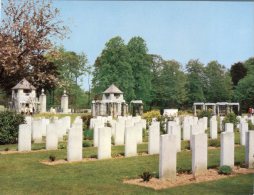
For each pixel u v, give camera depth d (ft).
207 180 42.91
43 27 142.00
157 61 309.01
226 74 325.01
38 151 66.74
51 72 175.22
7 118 78.59
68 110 272.51
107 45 245.24
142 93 257.14
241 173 47.06
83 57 295.89
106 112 201.05
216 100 320.70
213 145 74.33
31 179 43.83
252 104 285.23
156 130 64.69
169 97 305.53
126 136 61.46
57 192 37.83
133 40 257.55
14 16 139.33
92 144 74.38
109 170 48.91
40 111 230.68
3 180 43.37
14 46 135.33
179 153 63.21
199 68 319.68
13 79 174.19
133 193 37.14
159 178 42.78
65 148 70.49
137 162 55.01
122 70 243.40
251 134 51.03
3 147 73.36
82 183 41.52
